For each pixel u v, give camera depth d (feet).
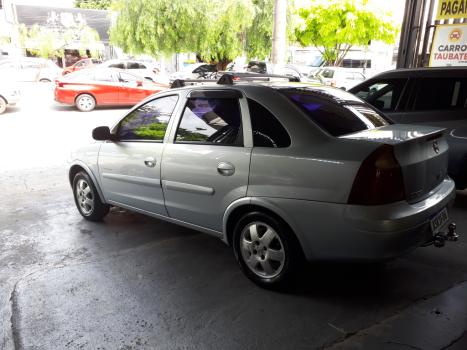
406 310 9.50
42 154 27.48
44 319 9.58
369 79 19.06
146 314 9.70
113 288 10.90
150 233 14.70
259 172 9.84
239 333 8.90
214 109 11.30
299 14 59.41
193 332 8.98
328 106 10.67
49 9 87.61
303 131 9.56
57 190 20.08
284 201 9.46
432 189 10.05
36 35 85.05
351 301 9.94
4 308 10.06
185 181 11.59
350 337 8.63
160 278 11.42
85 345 8.66
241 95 10.80
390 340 8.47
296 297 10.19
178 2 44.32
